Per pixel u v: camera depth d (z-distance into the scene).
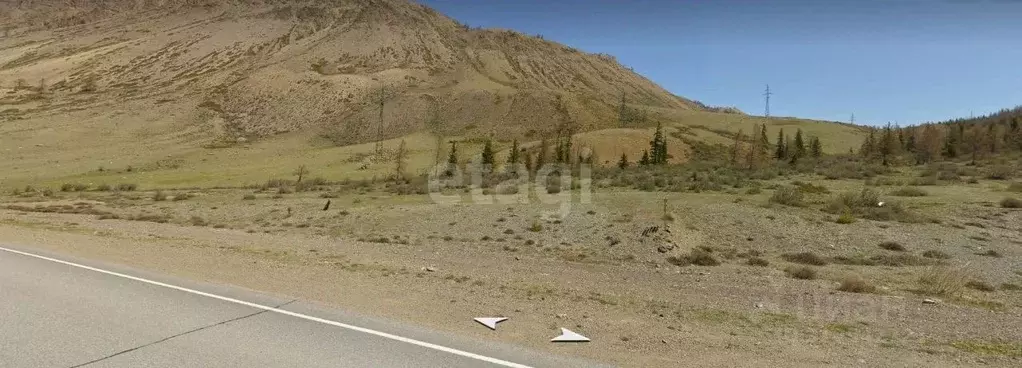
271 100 154.12
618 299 8.66
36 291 8.05
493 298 8.25
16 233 15.95
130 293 7.98
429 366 5.15
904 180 34.12
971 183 32.38
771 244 15.86
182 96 150.88
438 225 19.95
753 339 6.39
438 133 130.62
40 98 141.12
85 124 120.81
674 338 6.32
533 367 5.16
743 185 33.31
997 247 15.26
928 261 13.77
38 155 94.88
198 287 8.45
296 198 35.66
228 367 5.09
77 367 5.05
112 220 22.02
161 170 84.00
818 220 18.48
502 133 135.00
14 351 5.45
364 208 25.89
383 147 109.38
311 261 11.59
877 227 17.58
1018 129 71.88
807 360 5.61
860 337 6.64
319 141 127.19
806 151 88.81
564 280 10.66
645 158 79.00
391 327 6.39
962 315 8.12
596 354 5.63
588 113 153.12
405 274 10.23
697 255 13.95
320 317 6.77
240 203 32.16
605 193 29.16
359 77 181.62
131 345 5.68
